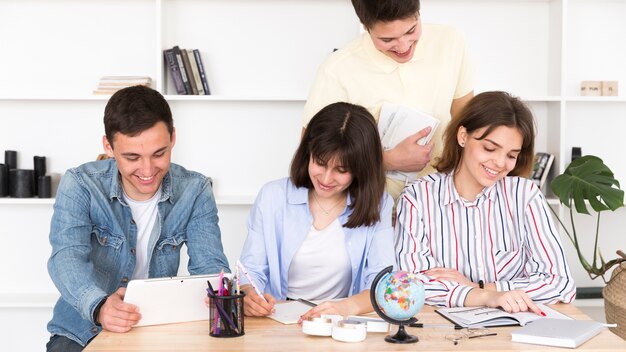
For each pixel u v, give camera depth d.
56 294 3.62
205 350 1.70
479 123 2.22
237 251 3.67
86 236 2.12
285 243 2.25
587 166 2.99
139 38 3.60
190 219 2.28
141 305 1.89
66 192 2.12
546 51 3.66
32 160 3.59
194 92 3.46
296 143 3.65
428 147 2.53
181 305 1.93
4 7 3.57
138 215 2.22
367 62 2.60
